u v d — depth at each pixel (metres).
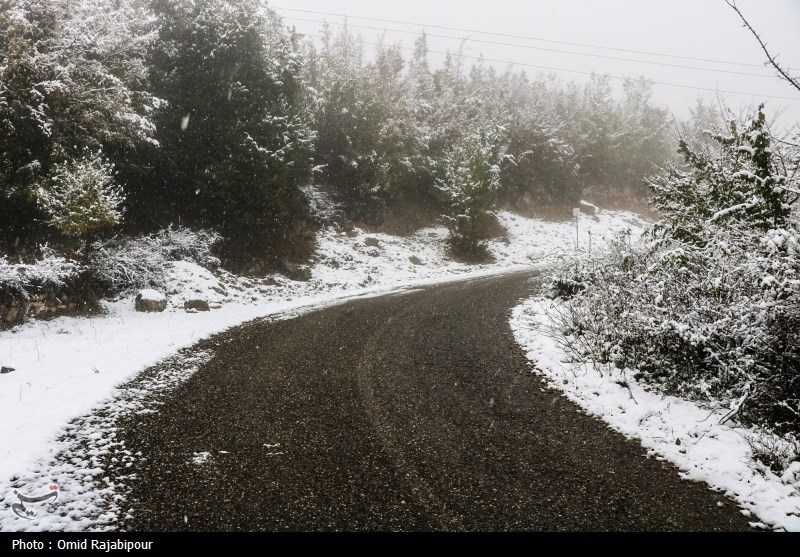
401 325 11.03
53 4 10.84
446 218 27.44
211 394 6.42
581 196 41.53
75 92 11.29
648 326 6.61
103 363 7.54
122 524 3.59
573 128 42.16
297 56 18.00
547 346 8.93
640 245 8.95
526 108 37.53
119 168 13.25
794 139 5.51
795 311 5.09
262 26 17.05
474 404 6.38
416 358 8.47
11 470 4.27
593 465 4.77
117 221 11.26
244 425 5.47
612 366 7.23
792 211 5.55
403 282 19.36
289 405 6.12
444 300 14.53
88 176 10.66
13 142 10.47
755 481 4.31
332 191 23.77
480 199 24.67
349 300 14.66
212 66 15.38
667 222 7.60
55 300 10.78
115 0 12.91
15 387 6.42
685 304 6.61
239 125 15.36
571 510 3.97
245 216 15.98
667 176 7.99
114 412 5.73
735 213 6.30
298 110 18.47
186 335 9.51
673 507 4.05
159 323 10.56
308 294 16.02
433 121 31.45
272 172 16.23
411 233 26.62
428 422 5.76
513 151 34.88
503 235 30.05
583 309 8.91
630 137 45.84
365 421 5.72
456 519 3.80
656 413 5.80
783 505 3.96
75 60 11.34
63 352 8.16
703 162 7.34
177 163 15.24
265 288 15.55
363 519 3.76
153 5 15.20
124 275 12.45
